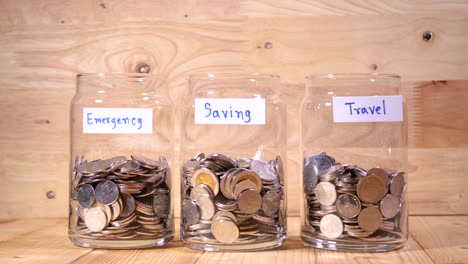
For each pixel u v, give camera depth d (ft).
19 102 3.70
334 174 2.58
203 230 2.60
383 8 3.61
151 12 3.67
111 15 3.68
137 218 2.65
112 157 2.82
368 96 2.72
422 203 3.61
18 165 3.72
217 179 2.56
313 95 2.85
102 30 3.69
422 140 3.61
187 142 2.81
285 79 3.62
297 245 2.80
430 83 3.60
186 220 2.69
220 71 3.65
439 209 3.61
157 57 3.67
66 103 3.70
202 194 2.58
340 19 3.61
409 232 3.09
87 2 3.69
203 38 3.66
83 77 2.88
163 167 2.83
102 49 3.69
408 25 3.60
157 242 2.72
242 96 2.73
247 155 2.86
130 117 2.82
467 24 3.59
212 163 2.60
